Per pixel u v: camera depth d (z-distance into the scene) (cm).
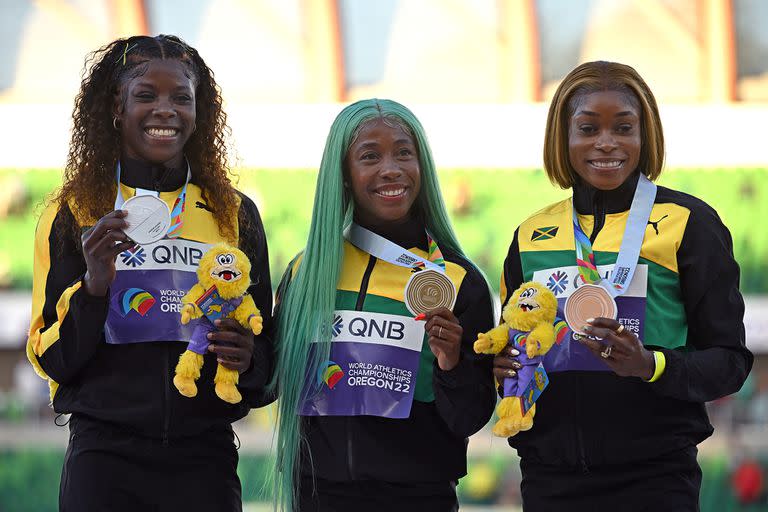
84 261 938
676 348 914
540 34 4125
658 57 4119
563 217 973
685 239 916
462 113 4166
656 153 965
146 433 915
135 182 955
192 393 882
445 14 4150
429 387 968
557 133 975
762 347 3947
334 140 985
